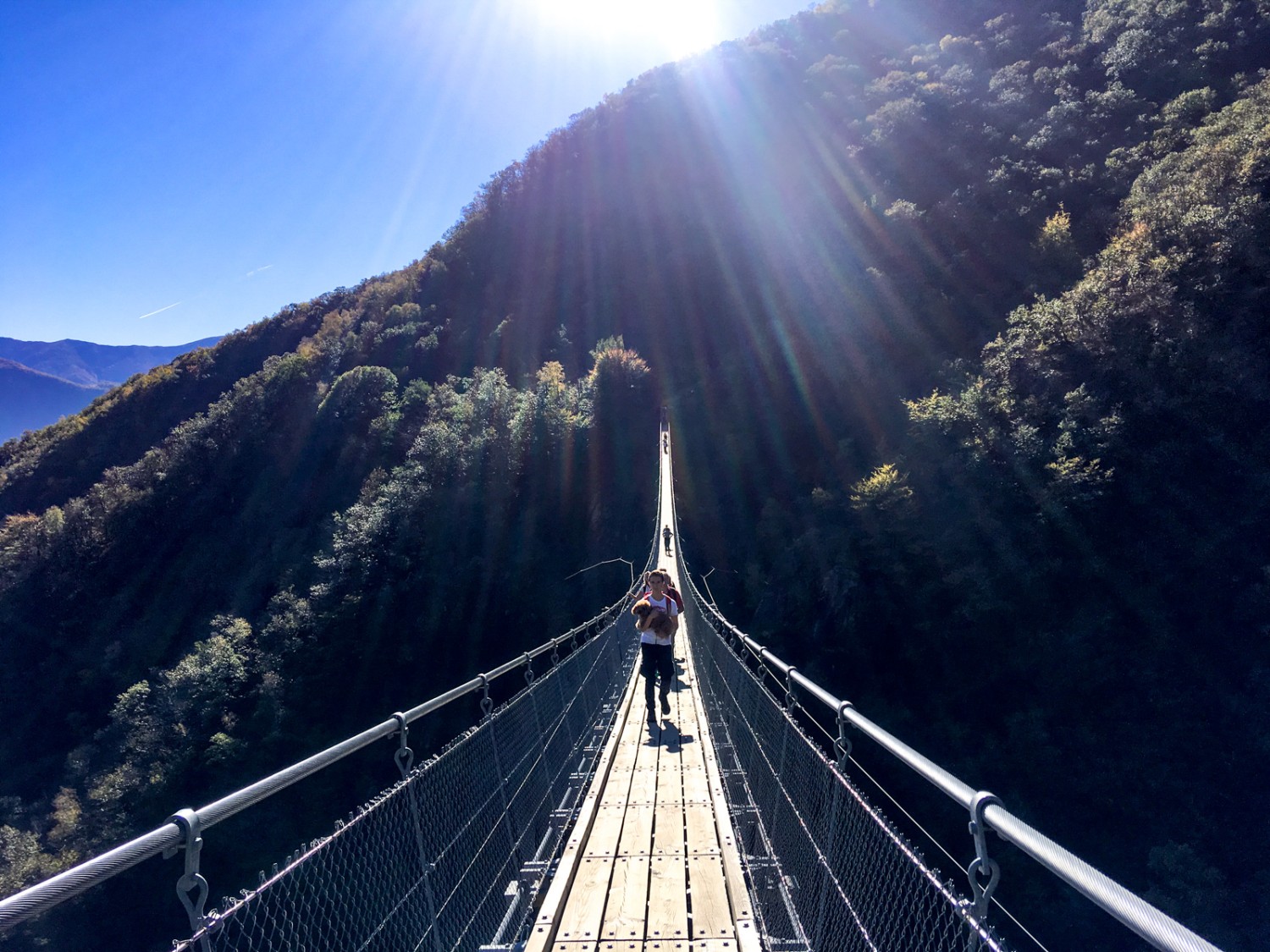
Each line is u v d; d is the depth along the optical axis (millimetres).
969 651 21156
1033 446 22484
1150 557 19000
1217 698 16688
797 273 48219
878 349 36969
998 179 41125
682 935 2469
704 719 5527
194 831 1131
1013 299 34281
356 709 27141
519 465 38969
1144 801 16234
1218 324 20859
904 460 26938
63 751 28531
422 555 33625
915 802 18234
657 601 5152
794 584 26672
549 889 2801
